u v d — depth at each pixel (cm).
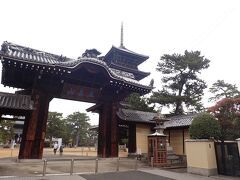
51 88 1898
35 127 1719
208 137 1465
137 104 3672
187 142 1547
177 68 3712
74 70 1870
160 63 3878
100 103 2162
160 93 3709
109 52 3625
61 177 1165
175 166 1781
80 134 8588
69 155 3041
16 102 1688
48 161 1716
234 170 1304
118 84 2089
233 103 1869
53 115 6656
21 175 1173
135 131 2366
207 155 1380
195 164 1445
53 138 6956
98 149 2150
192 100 3578
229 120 1839
